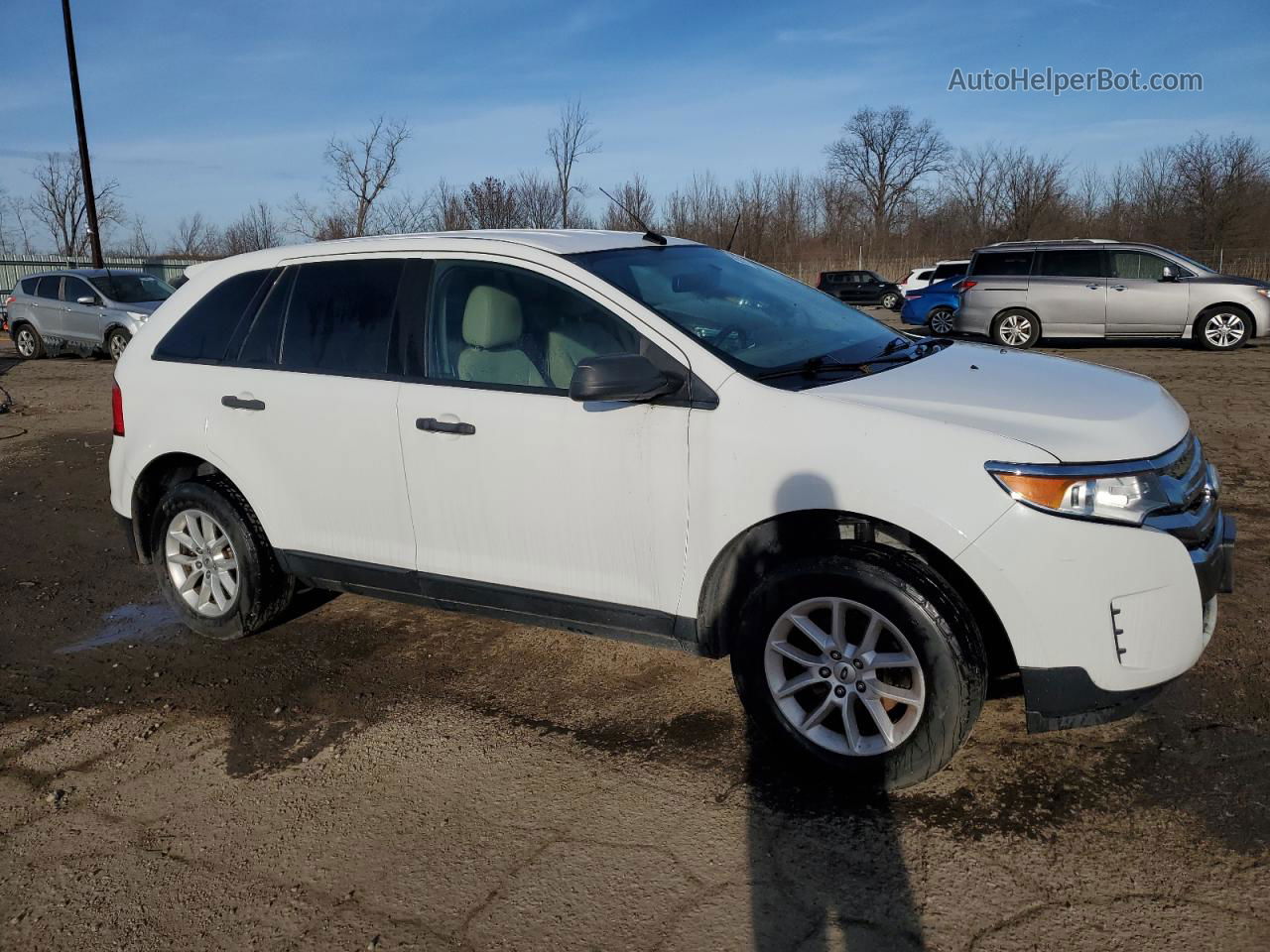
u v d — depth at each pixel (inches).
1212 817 114.7
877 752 121.4
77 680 169.6
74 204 1631.4
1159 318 586.6
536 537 143.4
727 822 119.0
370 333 159.5
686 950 98.0
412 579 157.2
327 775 135.0
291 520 168.1
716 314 144.9
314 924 105.0
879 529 120.8
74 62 1004.6
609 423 134.9
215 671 170.9
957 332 641.6
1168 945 95.0
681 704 149.9
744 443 125.7
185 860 117.6
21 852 120.8
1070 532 110.7
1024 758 129.5
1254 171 1513.3
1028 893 103.5
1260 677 147.3
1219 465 283.4
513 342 146.1
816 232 2160.4
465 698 156.2
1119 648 112.6
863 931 99.2
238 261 179.9
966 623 115.7
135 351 186.7
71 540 253.9
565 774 131.9
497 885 109.7
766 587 125.3
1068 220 1840.6
